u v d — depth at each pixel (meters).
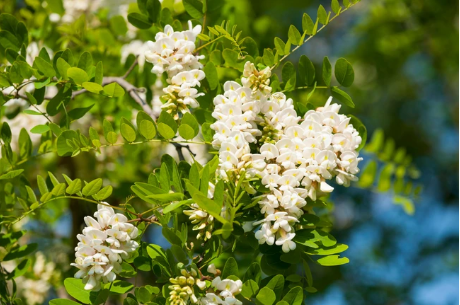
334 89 1.94
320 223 1.86
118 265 1.80
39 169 2.37
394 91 4.27
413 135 4.24
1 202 2.06
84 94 2.20
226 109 1.84
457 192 4.22
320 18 1.93
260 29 2.30
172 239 1.81
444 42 3.70
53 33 2.28
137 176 2.33
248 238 1.85
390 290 3.53
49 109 1.96
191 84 1.88
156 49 1.89
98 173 2.37
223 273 1.80
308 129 1.84
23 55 2.01
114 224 1.80
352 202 3.64
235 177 1.80
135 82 2.21
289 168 1.82
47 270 2.31
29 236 2.42
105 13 2.35
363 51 3.96
